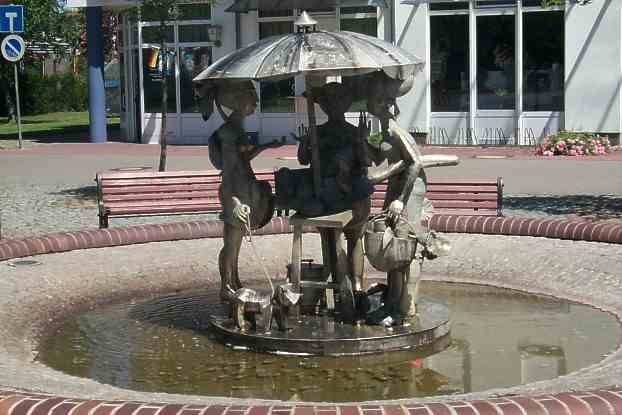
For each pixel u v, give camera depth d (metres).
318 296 8.98
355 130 8.91
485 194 13.52
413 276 8.67
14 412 5.71
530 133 28.52
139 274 11.49
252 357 8.27
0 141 34.69
